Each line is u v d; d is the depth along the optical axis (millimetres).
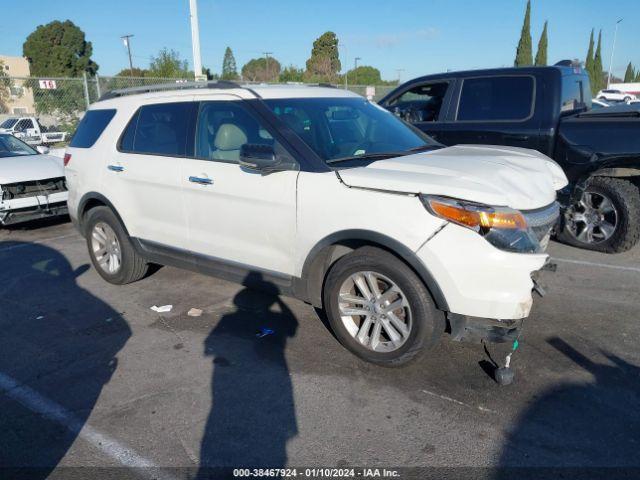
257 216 3867
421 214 3121
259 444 2850
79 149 5328
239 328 4230
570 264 5539
